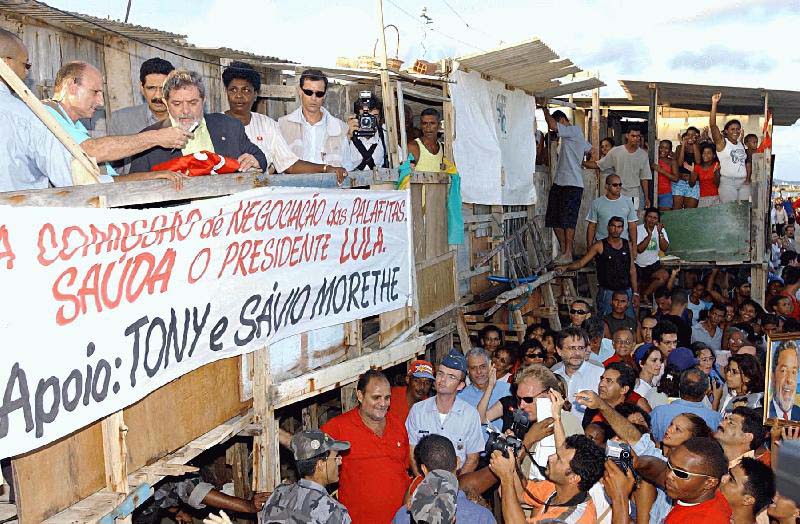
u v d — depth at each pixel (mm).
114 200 3680
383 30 7484
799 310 14406
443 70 9078
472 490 5508
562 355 7137
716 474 4316
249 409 5227
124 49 6645
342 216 5926
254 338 4969
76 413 3416
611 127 18422
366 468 5574
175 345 4164
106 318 3596
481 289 10438
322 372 5906
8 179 3758
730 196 15102
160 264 3988
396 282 6965
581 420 6352
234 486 6637
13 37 4000
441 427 5906
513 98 11641
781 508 5023
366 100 7426
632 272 12289
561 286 13883
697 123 18281
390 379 8750
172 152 5273
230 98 6336
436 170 8742
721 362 9766
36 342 3174
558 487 4484
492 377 6652
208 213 4359
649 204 14672
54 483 3463
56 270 3270
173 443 4383
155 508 5398
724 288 15273
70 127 4215
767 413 5590
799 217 25312
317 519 4156
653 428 6352
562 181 13344
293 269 5336
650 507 5086
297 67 7609
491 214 10906
